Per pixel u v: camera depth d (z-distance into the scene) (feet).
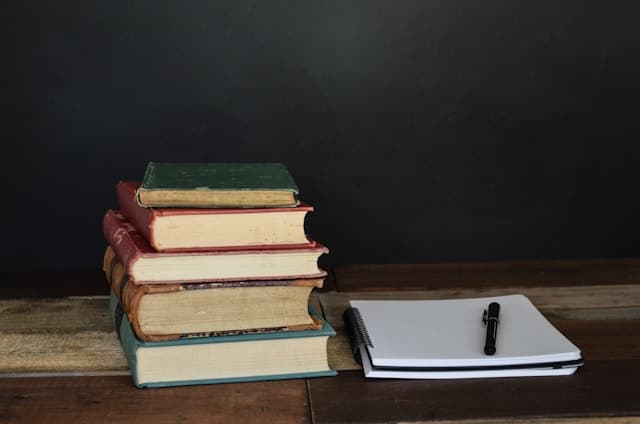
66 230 4.92
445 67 5.03
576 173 5.30
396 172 5.13
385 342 3.36
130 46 4.75
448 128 5.12
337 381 3.18
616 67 5.19
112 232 3.45
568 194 5.32
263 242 3.06
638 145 5.32
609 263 5.14
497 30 5.03
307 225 5.14
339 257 5.20
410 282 4.62
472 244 5.29
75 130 4.81
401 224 5.21
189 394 3.01
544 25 5.07
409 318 3.69
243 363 3.13
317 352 3.20
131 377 3.15
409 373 3.18
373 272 4.85
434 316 3.72
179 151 4.92
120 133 4.85
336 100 4.99
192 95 4.86
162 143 4.90
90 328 3.68
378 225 5.19
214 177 3.14
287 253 3.06
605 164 5.32
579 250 5.40
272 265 3.06
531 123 5.19
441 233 5.25
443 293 4.38
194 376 3.09
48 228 4.91
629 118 5.28
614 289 4.49
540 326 3.58
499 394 3.10
